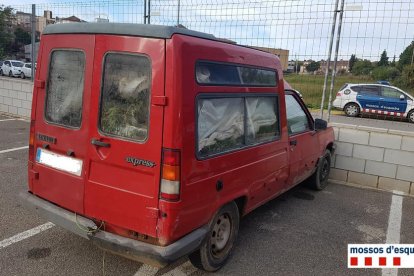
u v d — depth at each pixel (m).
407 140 6.16
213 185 3.23
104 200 3.12
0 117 10.96
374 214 5.28
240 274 3.57
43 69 3.51
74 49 3.22
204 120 3.08
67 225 3.29
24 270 3.41
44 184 3.57
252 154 3.79
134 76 2.91
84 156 3.20
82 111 3.19
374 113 18.72
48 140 3.48
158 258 2.83
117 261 3.65
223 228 3.62
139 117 2.90
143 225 2.95
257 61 3.82
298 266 3.78
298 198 5.78
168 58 2.77
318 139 5.70
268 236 4.41
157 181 2.85
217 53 3.18
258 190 4.04
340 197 5.91
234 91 3.44
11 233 4.07
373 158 6.44
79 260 3.63
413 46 6.39
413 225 4.97
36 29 10.05
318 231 4.62
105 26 3.03
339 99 19.34
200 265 3.44
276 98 4.27
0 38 13.32
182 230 2.97
